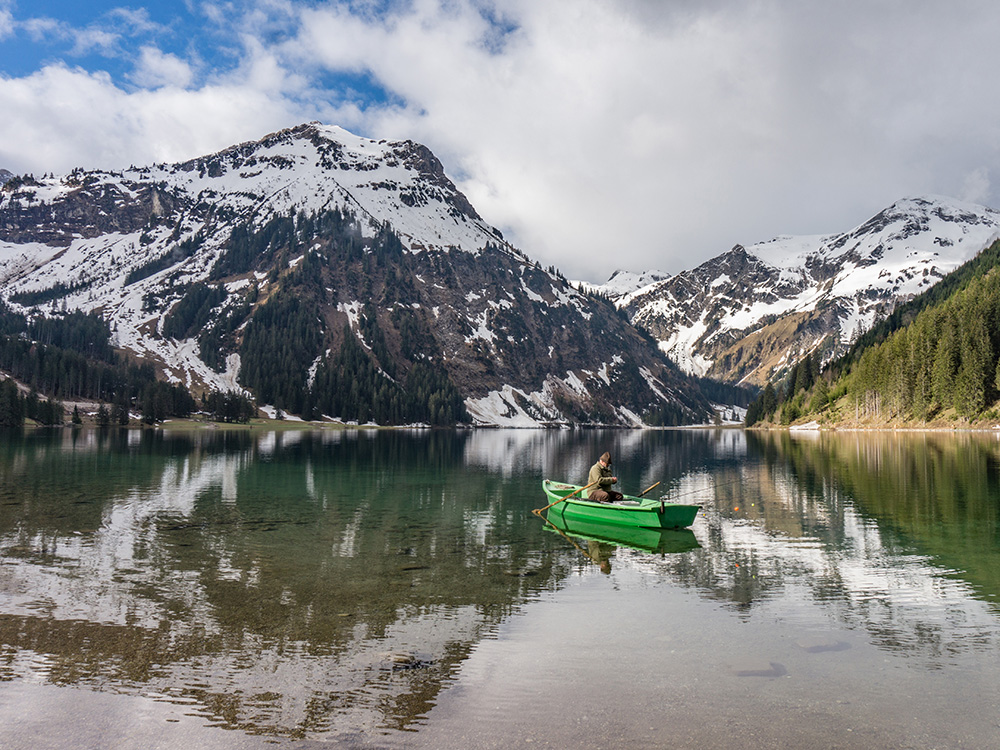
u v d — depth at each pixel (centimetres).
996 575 2039
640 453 9500
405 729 1019
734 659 1323
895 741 986
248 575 2002
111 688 1168
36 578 1933
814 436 14388
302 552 2350
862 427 16325
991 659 1326
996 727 1032
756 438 15075
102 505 3422
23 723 1027
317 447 9794
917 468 5628
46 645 1380
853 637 1464
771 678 1227
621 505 2895
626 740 984
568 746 966
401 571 2080
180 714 1066
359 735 1000
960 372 13550
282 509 3422
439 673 1245
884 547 2477
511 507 3594
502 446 11650
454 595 1802
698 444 12775
